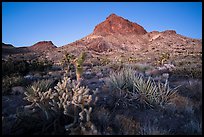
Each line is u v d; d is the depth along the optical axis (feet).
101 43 465.88
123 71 29.22
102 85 32.22
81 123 16.37
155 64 81.00
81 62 25.63
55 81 33.88
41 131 15.97
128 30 610.24
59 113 17.67
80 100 17.21
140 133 16.29
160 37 492.54
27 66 50.37
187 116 19.66
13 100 25.90
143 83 23.72
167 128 17.44
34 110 18.40
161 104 21.90
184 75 39.70
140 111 21.06
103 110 19.89
